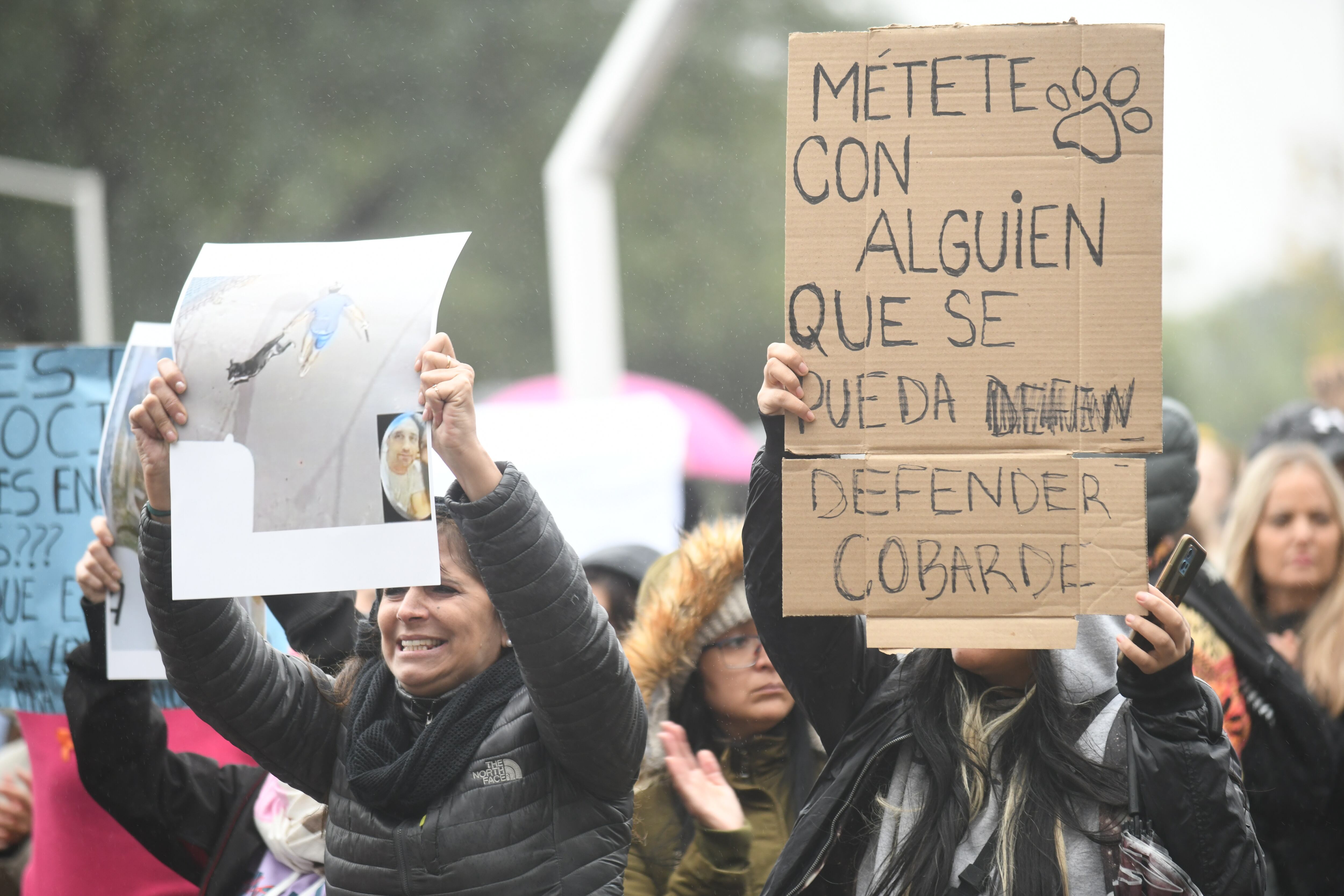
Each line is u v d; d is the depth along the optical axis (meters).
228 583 4.87
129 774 5.99
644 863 6.28
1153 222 4.72
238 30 43.53
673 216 51.06
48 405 6.66
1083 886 4.65
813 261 4.82
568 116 46.31
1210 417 62.62
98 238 25.03
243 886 6.06
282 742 5.35
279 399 4.95
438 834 4.86
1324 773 7.09
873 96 4.82
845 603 4.75
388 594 5.21
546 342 44.97
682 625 6.29
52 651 6.57
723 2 55.06
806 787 6.27
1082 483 4.69
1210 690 4.77
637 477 9.75
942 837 4.77
